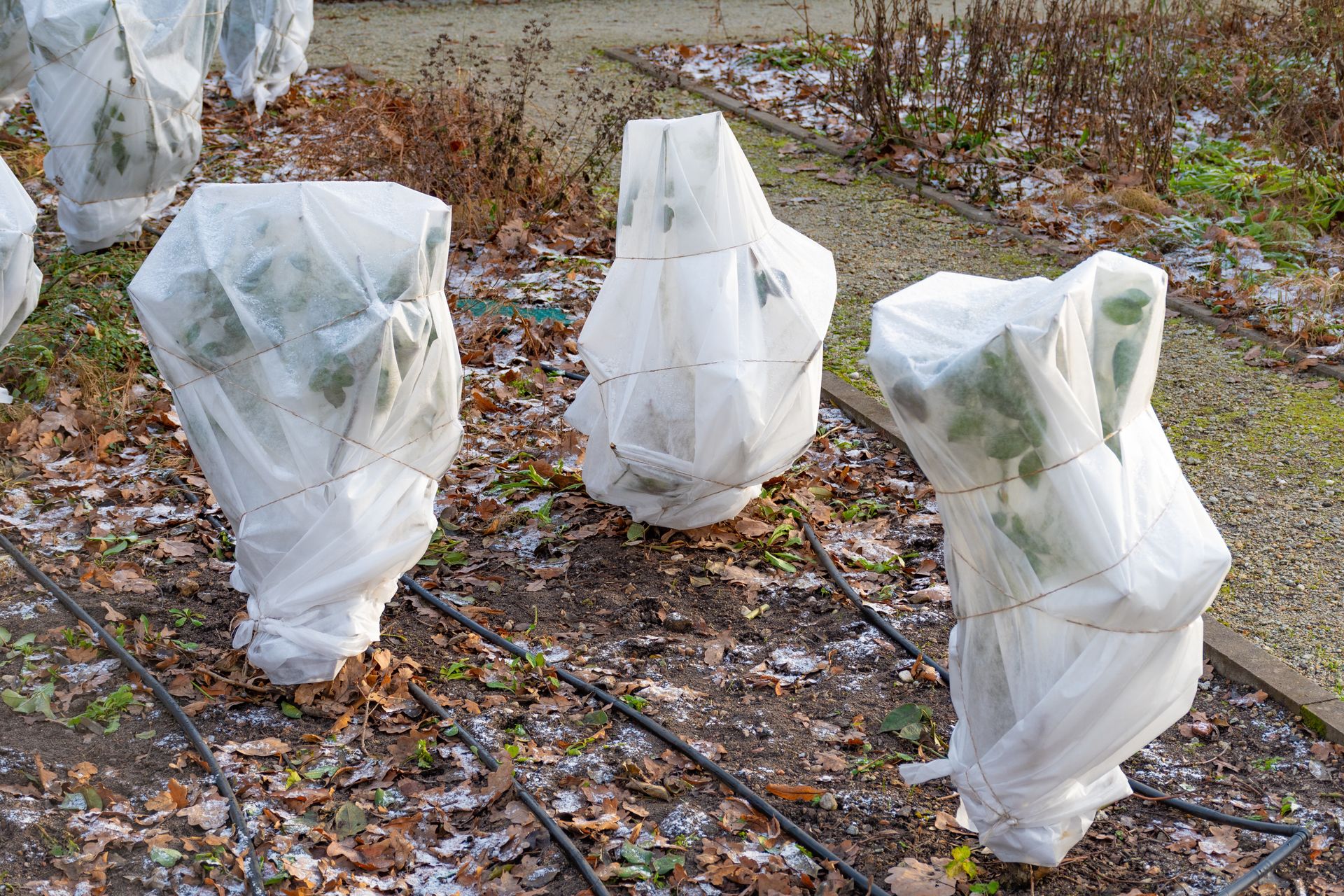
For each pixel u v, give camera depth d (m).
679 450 4.32
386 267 3.37
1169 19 10.27
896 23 10.14
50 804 3.27
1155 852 3.22
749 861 3.16
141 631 4.06
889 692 3.90
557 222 7.95
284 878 3.06
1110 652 2.69
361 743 3.62
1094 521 2.62
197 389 3.44
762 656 4.11
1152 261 7.36
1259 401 5.71
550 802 3.38
